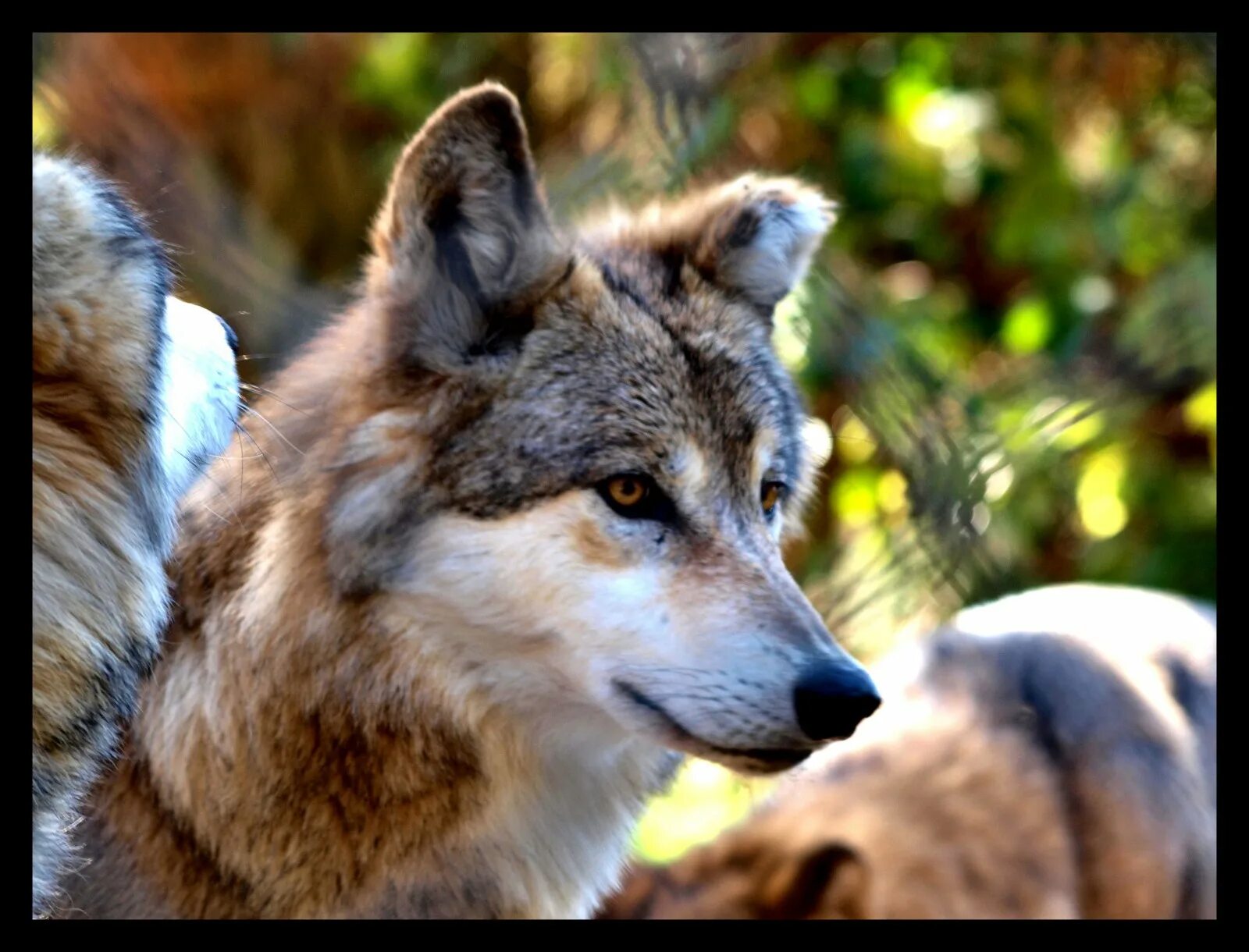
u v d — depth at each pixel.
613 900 7.96
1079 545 15.38
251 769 6.31
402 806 6.44
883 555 11.97
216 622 6.41
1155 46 14.92
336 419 6.58
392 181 6.42
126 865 6.35
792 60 14.43
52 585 4.67
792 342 11.82
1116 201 15.12
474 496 6.28
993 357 15.34
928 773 9.38
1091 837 9.48
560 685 6.45
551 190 12.07
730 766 6.12
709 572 6.24
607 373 6.45
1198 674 10.73
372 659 6.35
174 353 5.42
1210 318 13.83
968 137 14.98
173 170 12.33
